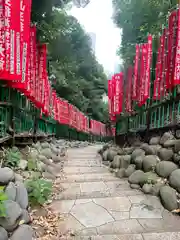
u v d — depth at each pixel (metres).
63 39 14.88
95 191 4.49
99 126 27.53
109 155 7.54
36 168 4.90
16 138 6.11
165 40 5.18
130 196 4.04
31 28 5.86
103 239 2.81
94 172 6.20
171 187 3.82
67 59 17.53
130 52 10.91
